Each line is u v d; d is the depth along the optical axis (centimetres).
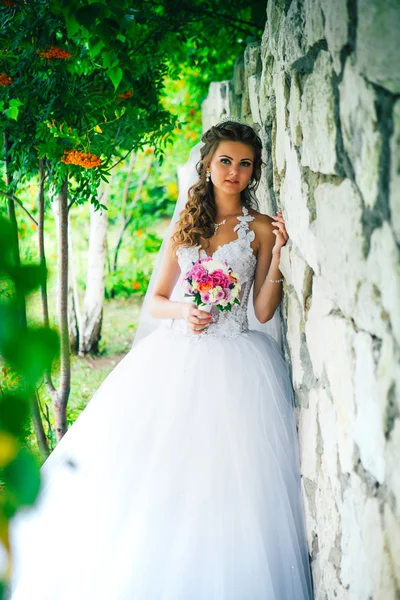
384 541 142
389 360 134
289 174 238
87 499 265
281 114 251
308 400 235
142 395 280
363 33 138
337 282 172
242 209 297
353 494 168
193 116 838
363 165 143
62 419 381
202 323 276
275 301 290
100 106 365
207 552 236
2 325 79
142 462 265
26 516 95
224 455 252
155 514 246
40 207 365
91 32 293
